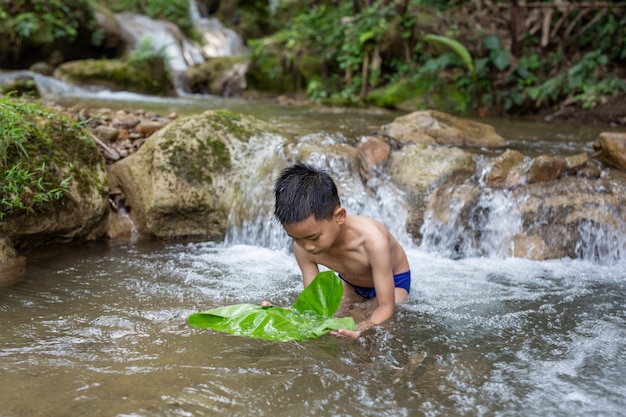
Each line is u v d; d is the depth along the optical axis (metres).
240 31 16.44
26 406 2.14
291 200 2.61
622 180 4.58
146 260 4.04
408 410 2.17
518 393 2.30
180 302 3.25
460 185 4.57
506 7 9.69
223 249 4.39
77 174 4.34
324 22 11.54
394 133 5.76
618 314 3.16
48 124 4.34
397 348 2.67
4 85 8.13
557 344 2.76
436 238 4.42
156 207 4.57
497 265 4.05
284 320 2.64
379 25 10.06
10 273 3.66
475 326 2.95
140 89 10.24
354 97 9.88
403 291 3.25
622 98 8.48
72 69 9.90
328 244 2.72
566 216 4.31
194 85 11.61
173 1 14.97
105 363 2.49
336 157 4.78
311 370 2.45
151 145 4.78
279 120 6.98
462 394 2.28
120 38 12.46
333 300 2.78
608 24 9.30
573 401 2.24
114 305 3.18
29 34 10.54
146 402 2.18
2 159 3.92
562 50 9.71
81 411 2.12
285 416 2.11
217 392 2.26
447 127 5.76
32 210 4.01
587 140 6.52
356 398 2.24
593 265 4.11
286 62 11.12
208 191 4.69
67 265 3.87
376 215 4.55
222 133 4.89
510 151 4.82
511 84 9.34
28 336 2.76
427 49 9.80
